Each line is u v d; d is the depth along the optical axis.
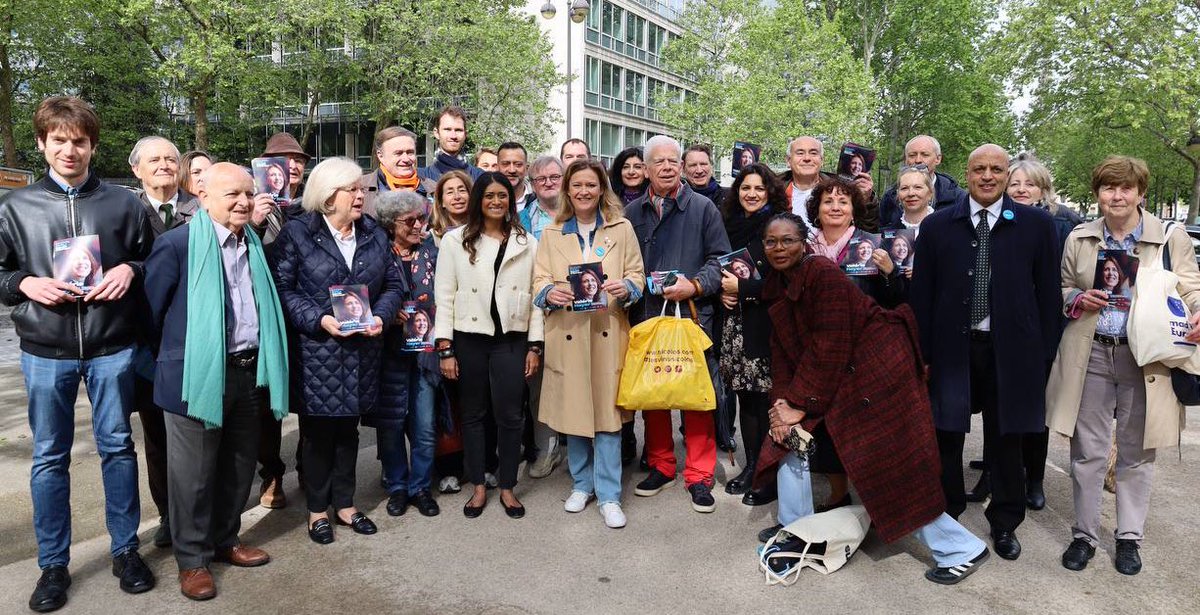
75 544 3.66
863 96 27.88
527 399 4.91
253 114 29.47
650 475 4.44
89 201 3.10
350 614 3.02
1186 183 33.09
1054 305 3.43
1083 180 32.38
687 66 30.97
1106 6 21.34
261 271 3.31
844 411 3.27
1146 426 3.28
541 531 3.86
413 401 4.11
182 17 21.52
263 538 3.78
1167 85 20.48
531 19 27.12
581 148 5.84
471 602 3.12
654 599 3.14
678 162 4.28
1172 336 3.17
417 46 24.91
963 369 3.48
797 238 3.39
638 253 4.10
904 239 4.04
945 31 33.28
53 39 22.56
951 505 3.63
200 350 3.04
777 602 3.11
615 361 3.96
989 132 34.69
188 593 3.13
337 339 3.53
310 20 22.02
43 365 3.00
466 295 3.92
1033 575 3.36
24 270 3.00
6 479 4.55
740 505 4.23
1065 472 4.90
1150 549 3.63
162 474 3.61
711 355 4.62
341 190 3.56
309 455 3.70
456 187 4.22
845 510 3.56
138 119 28.80
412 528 3.90
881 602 3.12
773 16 29.09
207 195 3.16
